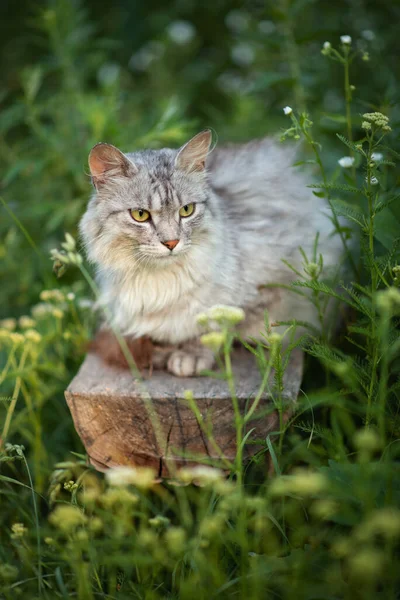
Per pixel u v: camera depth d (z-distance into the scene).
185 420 1.11
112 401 1.12
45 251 1.43
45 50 1.92
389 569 0.96
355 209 1.17
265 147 1.35
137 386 1.14
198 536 1.02
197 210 1.17
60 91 1.62
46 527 1.12
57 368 1.25
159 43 1.83
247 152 1.34
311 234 1.27
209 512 1.03
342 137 1.10
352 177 1.21
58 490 1.11
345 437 1.15
